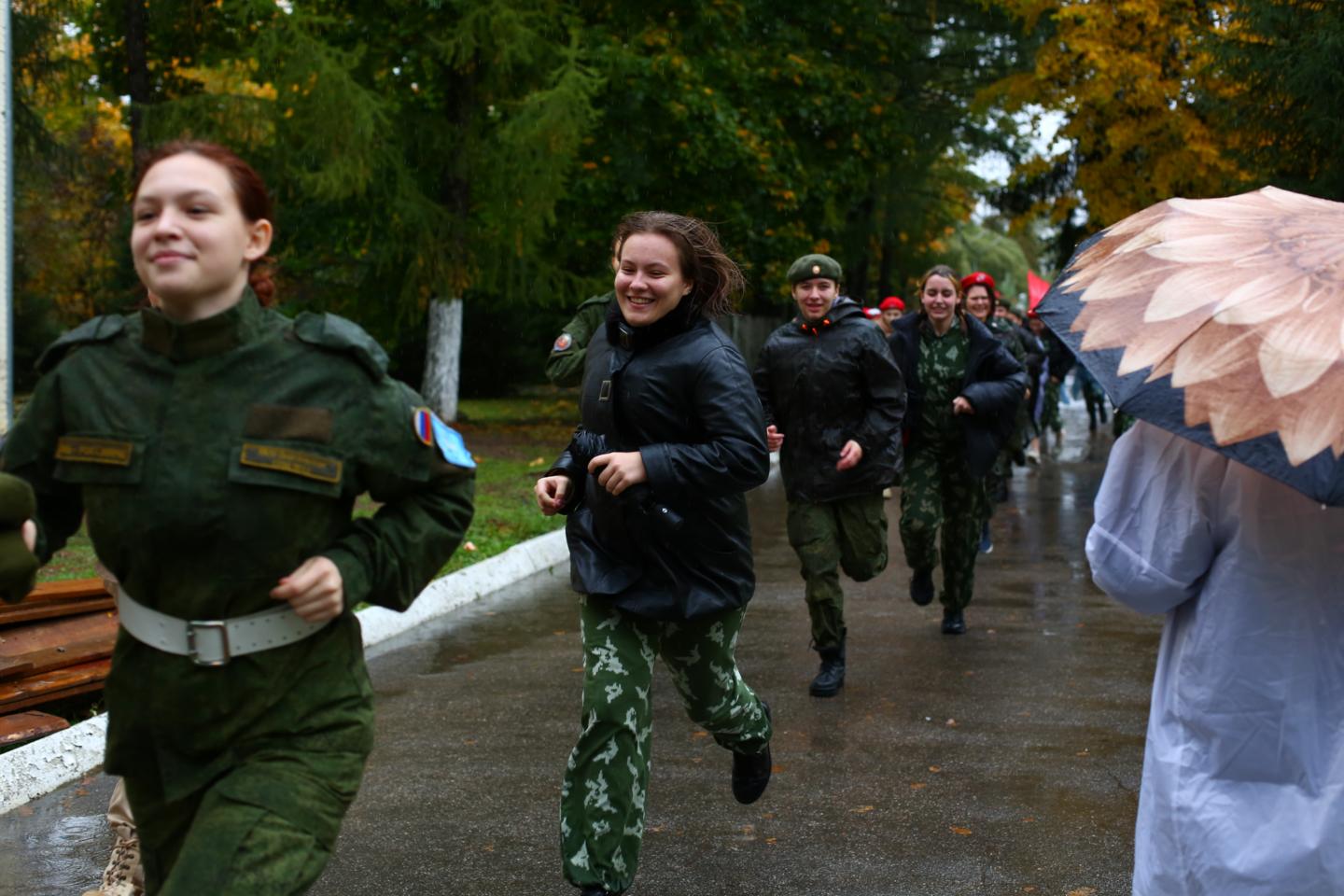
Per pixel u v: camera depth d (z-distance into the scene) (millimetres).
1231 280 2623
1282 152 16375
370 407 2480
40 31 19047
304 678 2480
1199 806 2748
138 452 2375
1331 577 2697
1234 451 2424
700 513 3717
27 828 4555
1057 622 8070
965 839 4465
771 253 21875
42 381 2494
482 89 18656
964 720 5910
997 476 10531
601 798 3635
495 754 5426
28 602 5578
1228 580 2744
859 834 4512
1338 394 2396
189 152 2408
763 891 4035
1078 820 4641
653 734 5746
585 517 3803
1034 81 23172
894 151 23922
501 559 9531
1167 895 2814
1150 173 22641
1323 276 2570
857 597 8859
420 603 8125
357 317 21375
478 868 4227
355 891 4043
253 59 17594
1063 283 2932
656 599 3686
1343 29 15133
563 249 21203
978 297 10094
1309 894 2660
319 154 16484
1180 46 21609
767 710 4230
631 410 3725
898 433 6215
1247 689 2717
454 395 20859
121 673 2492
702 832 4539
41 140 20359
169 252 2352
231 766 2461
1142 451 2885
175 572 2408
